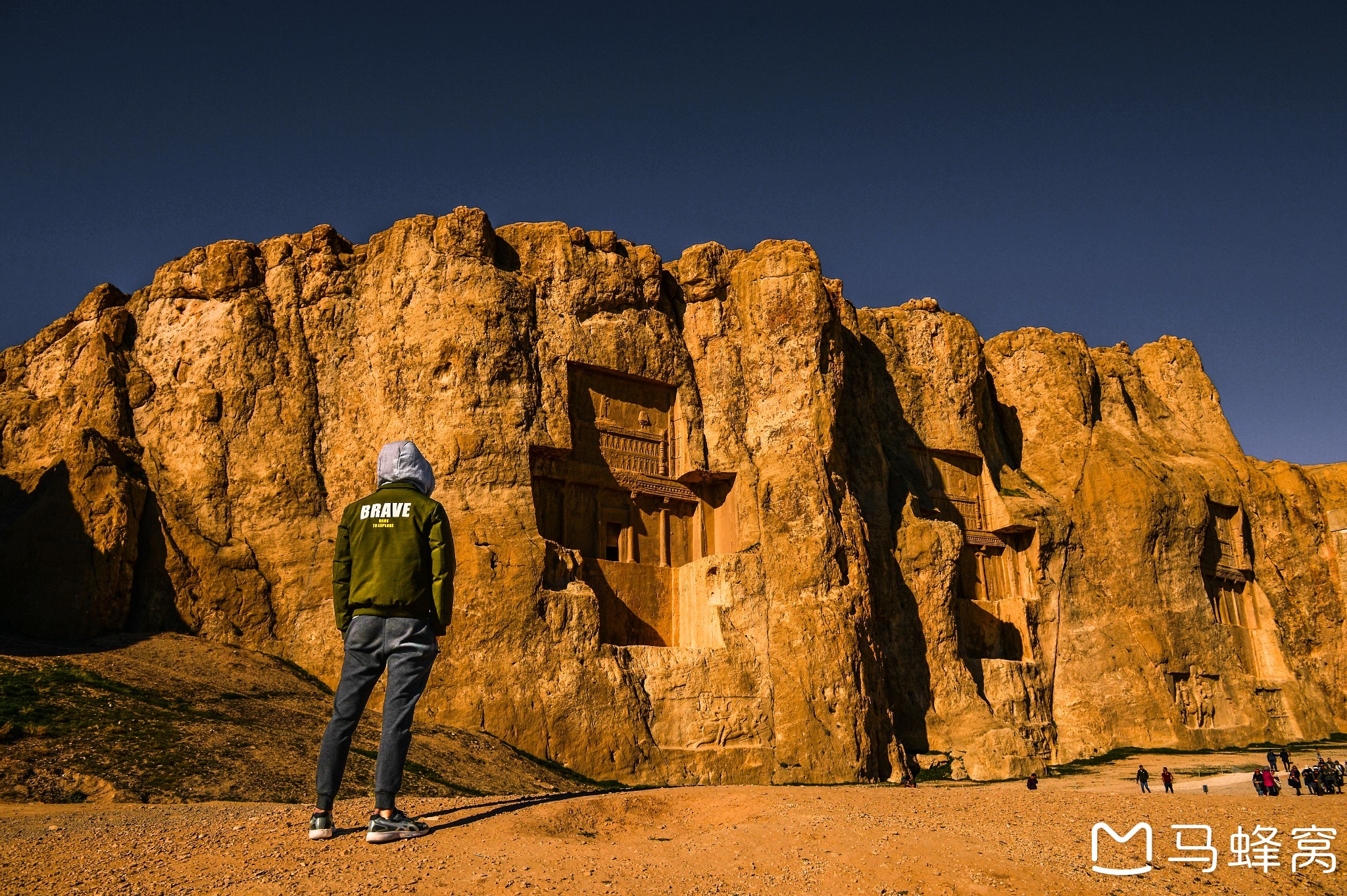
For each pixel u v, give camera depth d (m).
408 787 24.81
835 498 42.84
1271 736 56.56
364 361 41.28
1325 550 66.38
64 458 36.22
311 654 36.12
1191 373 72.25
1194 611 56.19
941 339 56.28
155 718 25.59
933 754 43.97
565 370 41.31
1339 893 10.23
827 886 8.72
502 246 43.19
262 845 8.95
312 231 43.16
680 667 38.19
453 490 37.38
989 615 52.31
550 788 30.12
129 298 44.59
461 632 35.03
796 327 45.09
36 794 20.17
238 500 39.06
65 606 33.47
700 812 11.48
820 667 39.09
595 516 41.69
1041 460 60.34
